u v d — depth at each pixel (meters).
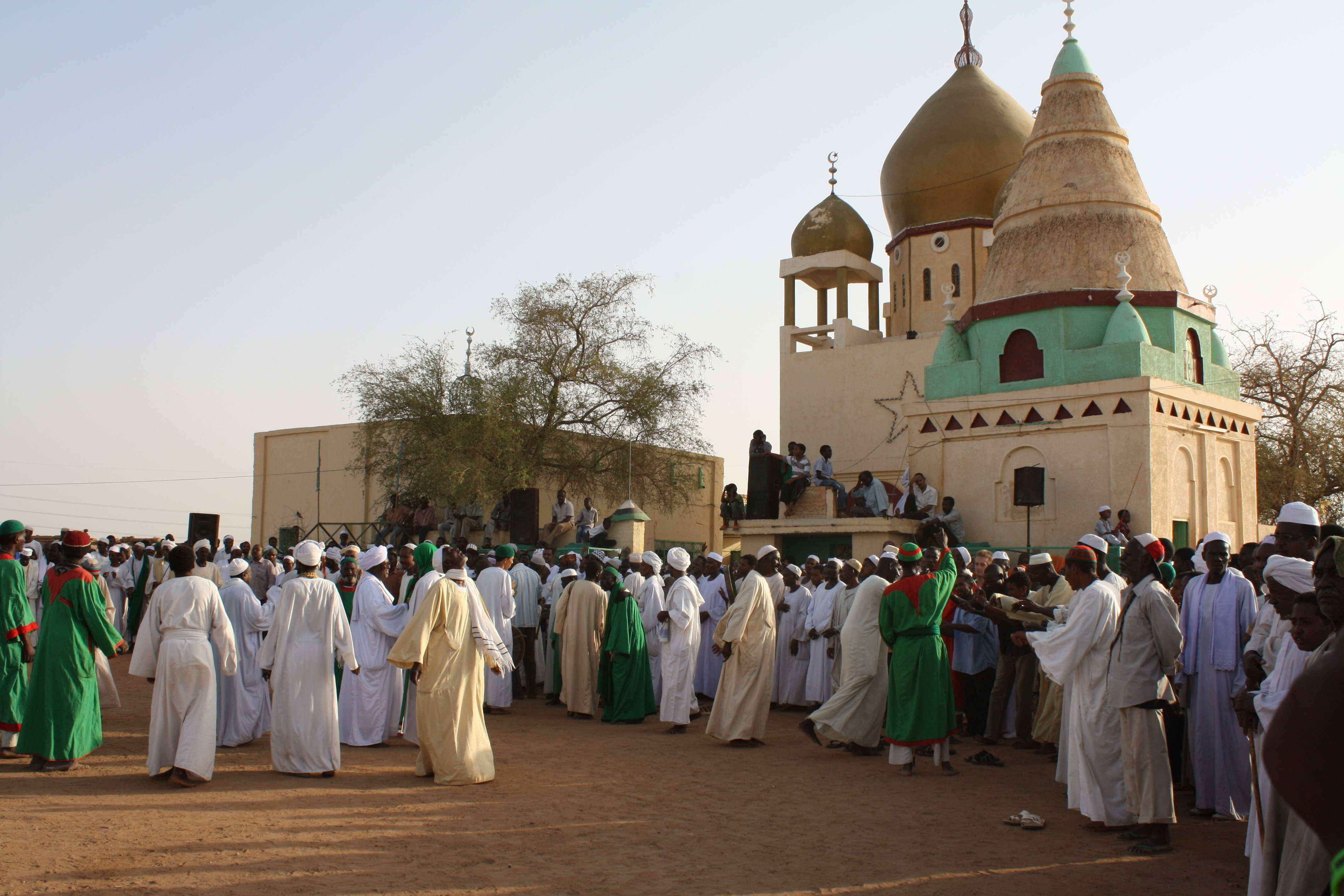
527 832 7.06
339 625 9.00
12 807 7.34
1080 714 7.48
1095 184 20.83
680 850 6.70
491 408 26.30
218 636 8.50
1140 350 18.89
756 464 22.62
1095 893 6.00
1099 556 8.23
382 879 5.93
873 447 27.44
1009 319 20.50
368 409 28.27
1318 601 3.97
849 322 28.62
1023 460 19.89
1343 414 29.53
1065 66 21.78
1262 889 4.42
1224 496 20.69
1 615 9.17
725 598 14.60
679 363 30.28
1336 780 2.10
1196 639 8.18
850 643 10.38
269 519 37.38
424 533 26.08
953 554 13.26
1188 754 8.85
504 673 9.69
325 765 8.80
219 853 6.35
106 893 5.55
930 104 29.77
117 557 20.05
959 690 12.09
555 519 26.84
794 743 11.21
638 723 12.86
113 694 12.25
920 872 6.33
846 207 29.72
